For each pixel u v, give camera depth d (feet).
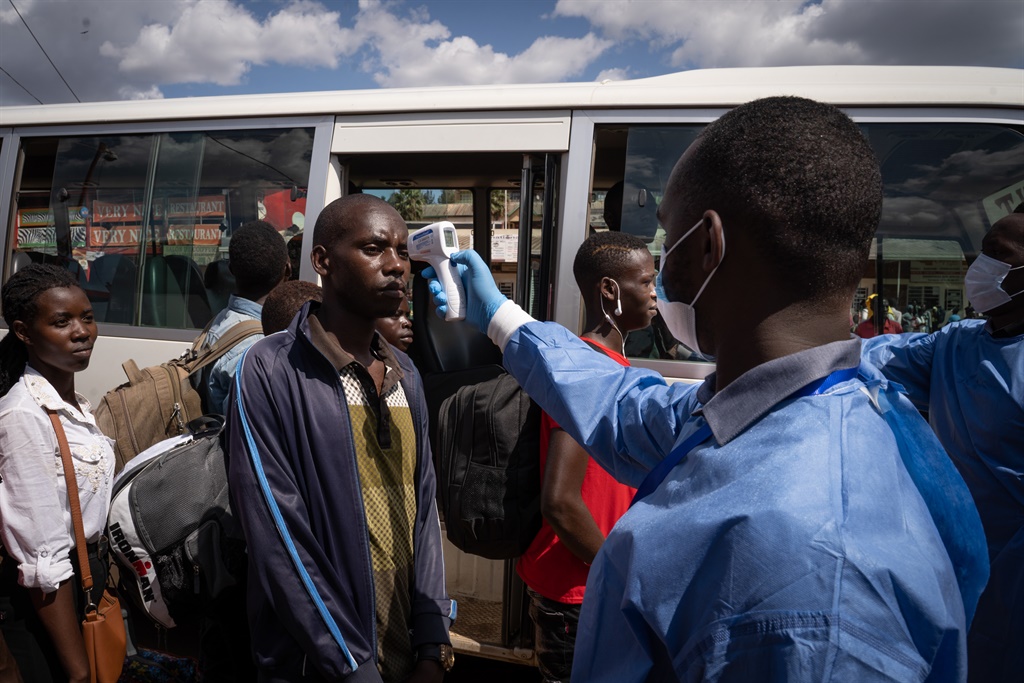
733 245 2.85
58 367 6.81
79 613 6.63
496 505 7.37
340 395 5.38
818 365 2.73
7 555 6.38
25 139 13.76
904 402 2.97
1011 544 6.74
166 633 6.28
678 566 2.59
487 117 11.10
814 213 2.71
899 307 9.92
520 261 11.00
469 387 7.98
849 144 2.80
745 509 2.47
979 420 6.98
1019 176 9.73
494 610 10.68
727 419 2.81
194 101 12.90
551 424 6.74
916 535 2.49
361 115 11.75
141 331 12.91
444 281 5.41
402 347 9.35
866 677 2.22
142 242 13.08
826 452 2.54
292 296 7.79
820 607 2.27
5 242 13.66
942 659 2.46
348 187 12.25
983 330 7.27
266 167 12.32
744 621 2.36
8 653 6.21
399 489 5.74
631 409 4.04
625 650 2.89
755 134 2.79
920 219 9.89
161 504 5.71
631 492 7.03
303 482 5.24
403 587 5.70
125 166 13.24
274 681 5.08
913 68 10.25
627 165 10.77
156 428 8.75
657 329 10.44
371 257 5.50
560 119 10.84
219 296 12.57
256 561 5.04
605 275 7.34
